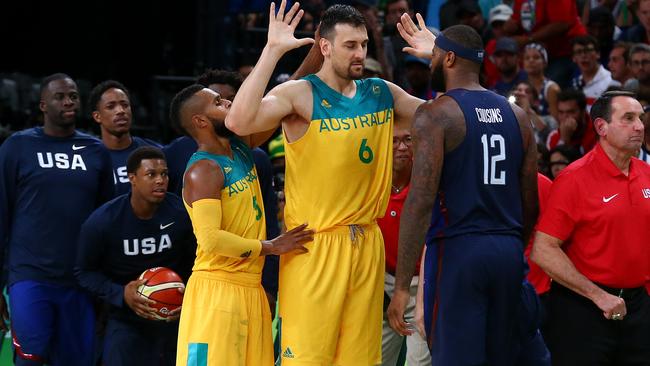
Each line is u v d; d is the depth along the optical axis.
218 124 9.17
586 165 9.88
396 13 18.38
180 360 9.23
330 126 8.82
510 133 8.76
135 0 23.33
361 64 8.79
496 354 8.78
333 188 8.88
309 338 8.91
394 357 11.27
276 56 8.69
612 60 16.91
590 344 9.94
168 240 11.02
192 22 23.19
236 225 9.23
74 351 11.76
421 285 9.29
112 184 12.14
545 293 11.59
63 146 11.88
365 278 9.02
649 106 12.30
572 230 9.88
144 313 10.47
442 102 8.62
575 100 15.06
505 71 17.36
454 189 8.63
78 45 23.62
